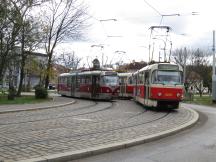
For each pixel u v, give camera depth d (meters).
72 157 8.97
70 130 13.52
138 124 16.25
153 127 15.26
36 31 34.81
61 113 20.75
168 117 20.45
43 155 8.84
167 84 25.09
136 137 12.13
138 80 32.59
